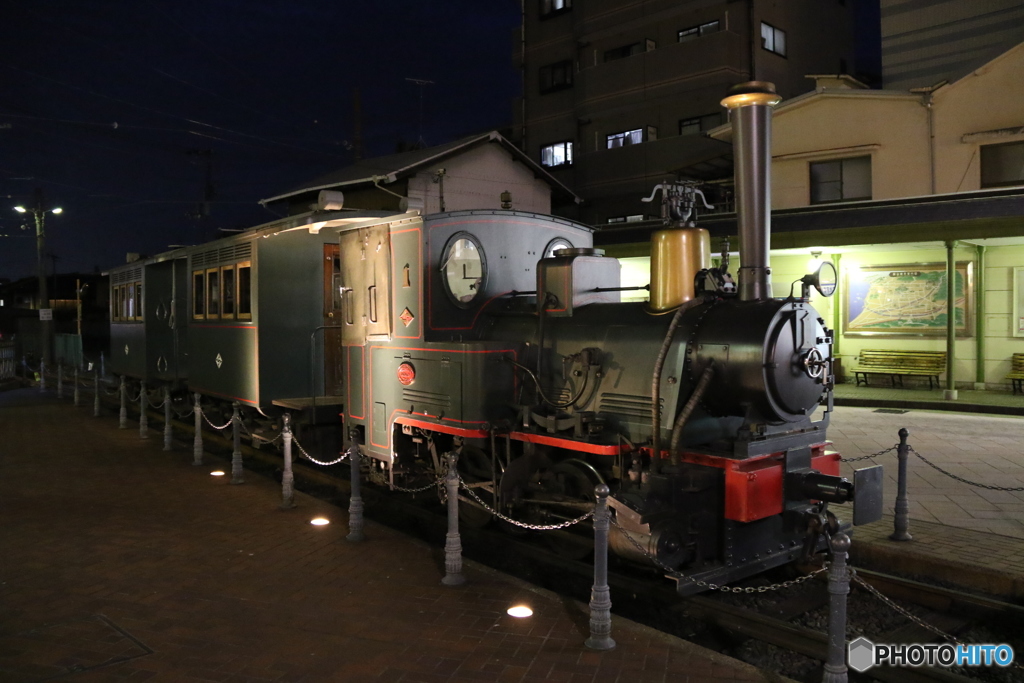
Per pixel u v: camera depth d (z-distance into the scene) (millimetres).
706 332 5336
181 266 14164
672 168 17922
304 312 10984
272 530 7051
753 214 5359
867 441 10617
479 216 7348
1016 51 14297
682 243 5699
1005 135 14352
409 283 7289
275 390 10656
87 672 4203
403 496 8594
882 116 15828
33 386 23484
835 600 3779
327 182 21703
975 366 14734
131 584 5625
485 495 6914
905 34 19219
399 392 7566
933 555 5875
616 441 5719
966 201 12258
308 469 10117
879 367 15562
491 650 4453
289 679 4121
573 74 25453
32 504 8070
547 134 26422
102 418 15531
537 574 6418
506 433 6516
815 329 5391
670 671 4176
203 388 12727
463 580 5586
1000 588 5488
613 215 23828
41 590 5504
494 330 7176
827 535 5586
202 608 5145
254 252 10547
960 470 8797
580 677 4113
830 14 25500
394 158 22281
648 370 5605
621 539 5395
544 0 26375
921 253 15078
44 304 28344
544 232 7848
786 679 4059
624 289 6246
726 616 5113
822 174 16703
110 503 8117
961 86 14906
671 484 5191
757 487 5180
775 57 22984
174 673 4191
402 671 4203
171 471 9883
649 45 23797
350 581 5660
